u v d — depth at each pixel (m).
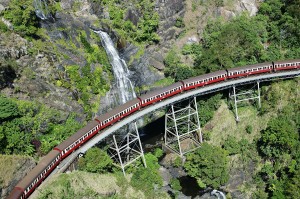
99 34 89.94
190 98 83.12
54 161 65.31
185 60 98.88
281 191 77.44
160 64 97.50
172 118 84.00
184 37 100.56
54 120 74.81
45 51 77.25
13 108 67.75
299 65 90.00
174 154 83.56
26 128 70.25
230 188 80.94
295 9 100.38
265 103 88.06
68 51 82.00
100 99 84.06
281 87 88.56
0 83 69.19
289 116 84.94
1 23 72.69
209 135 86.00
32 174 61.38
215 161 77.31
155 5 96.94
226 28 97.38
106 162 71.62
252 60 96.75
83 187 66.56
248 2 105.62
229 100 89.56
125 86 90.88
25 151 69.00
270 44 101.81
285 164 80.62
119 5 94.62
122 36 93.62
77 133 70.25
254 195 80.38
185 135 86.81
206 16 102.19
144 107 77.94
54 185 62.97
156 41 97.69
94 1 91.88
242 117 88.44
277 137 79.19
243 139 85.25
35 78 74.19
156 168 81.06
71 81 80.12
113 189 70.94
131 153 82.12
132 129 86.88
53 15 83.56
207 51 95.25
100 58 87.50
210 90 83.81
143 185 75.25
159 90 79.62
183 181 80.38
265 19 104.38
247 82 86.56
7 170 62.78
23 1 76.75
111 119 72.94
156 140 87.31
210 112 87.06
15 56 72.31
